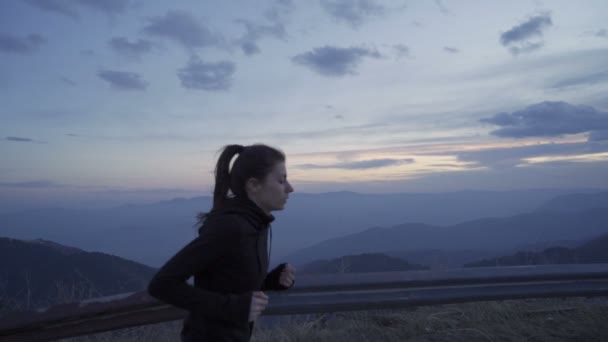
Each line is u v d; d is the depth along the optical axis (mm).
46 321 2578
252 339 3668
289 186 1825
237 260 1607
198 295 1516
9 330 2572
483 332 3732
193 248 1544
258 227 1690
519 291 3535
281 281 2043
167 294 1501
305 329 3770
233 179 1747
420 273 3201
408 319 4027
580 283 3676
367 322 4023
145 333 3764
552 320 4004
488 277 3334
